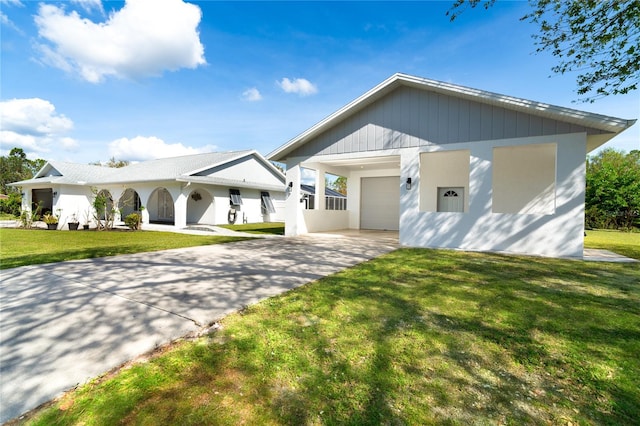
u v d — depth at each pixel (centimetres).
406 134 916
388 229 1505
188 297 396
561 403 189
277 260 662
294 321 315
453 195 1180
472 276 513
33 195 2178
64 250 793
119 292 416
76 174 1991
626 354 251
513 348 259
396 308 354
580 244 698
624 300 386
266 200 2145
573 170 704
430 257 701
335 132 1054
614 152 2758
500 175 1062
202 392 196
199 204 1917
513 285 457
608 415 178
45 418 174
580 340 275
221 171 1833
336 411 179
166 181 1534
